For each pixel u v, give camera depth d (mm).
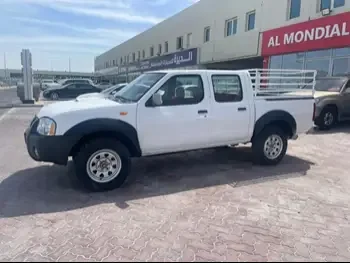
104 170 4352
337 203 4102
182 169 5496
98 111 4242
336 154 6777
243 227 3402
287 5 14844
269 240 3146
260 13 16719
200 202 4047
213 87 5051
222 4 20438
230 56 19578
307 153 6859
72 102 4789
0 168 5430
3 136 8469
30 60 18656
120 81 45938
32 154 4281
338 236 3264
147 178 4984
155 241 3086
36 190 4391
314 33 12977
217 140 5164
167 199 4129
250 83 5430
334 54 12359
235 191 4457
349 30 11430
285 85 6320
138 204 3957
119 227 3355
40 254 2832
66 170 5309
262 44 16422
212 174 5227
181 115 4762
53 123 4051
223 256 2848
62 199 4082
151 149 4652
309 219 3631
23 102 19000
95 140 4250
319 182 4906
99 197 4168
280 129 5770
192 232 3273
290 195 4340
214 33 21594
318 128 10281
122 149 4402
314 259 2840
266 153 5691
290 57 14797
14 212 3680
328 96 9844
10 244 2992
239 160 6125
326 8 12742
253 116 5410
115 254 2852
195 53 23719
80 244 3008
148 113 4523
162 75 4777
